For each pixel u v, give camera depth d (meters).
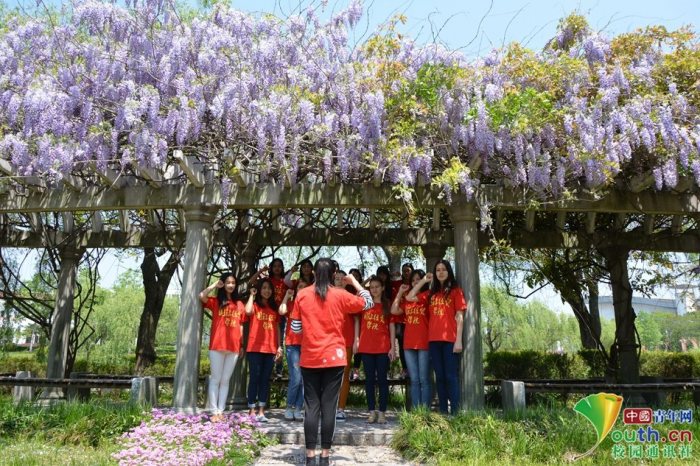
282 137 4.52
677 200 5.05
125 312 14.12
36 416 4.38
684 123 4.64
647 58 4.77
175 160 4.64
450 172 4.41
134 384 4.82
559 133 4.58
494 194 4.90
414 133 4.63
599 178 4.52
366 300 3.58
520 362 9.33
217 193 4.98
